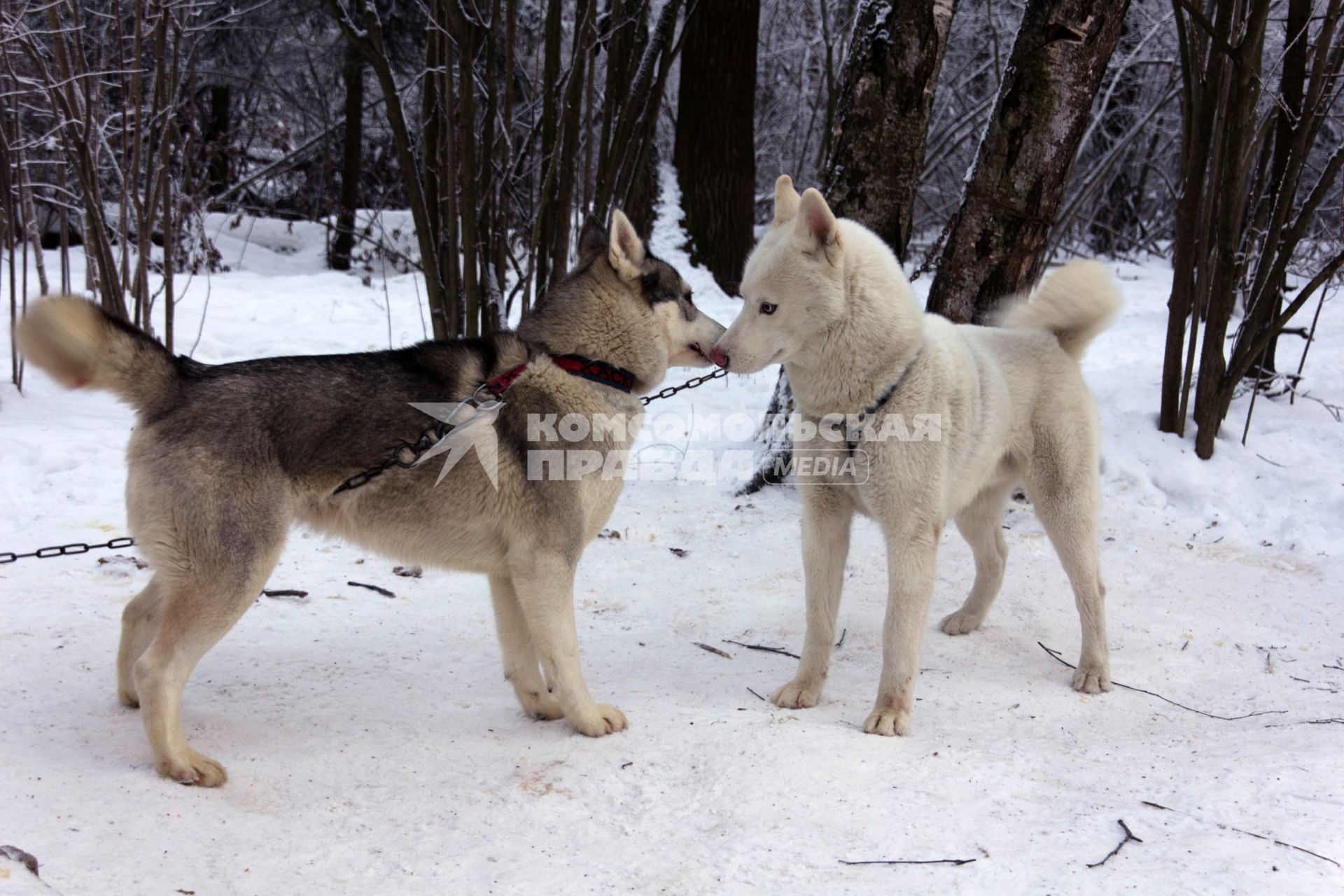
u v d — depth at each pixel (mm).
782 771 2922
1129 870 2287
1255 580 4988
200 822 2586
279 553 2973
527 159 7629
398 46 13266
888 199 5871
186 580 2850
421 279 13297
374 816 2717
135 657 3223
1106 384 7637
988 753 3137
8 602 3986
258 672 3668
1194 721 3494
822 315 3369
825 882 2334
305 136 18250
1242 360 6023
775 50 18266
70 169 7996
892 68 5703
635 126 6910
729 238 13375
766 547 5406
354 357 3172
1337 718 3408
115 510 5094
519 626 3449
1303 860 2293
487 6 6852
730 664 4086
